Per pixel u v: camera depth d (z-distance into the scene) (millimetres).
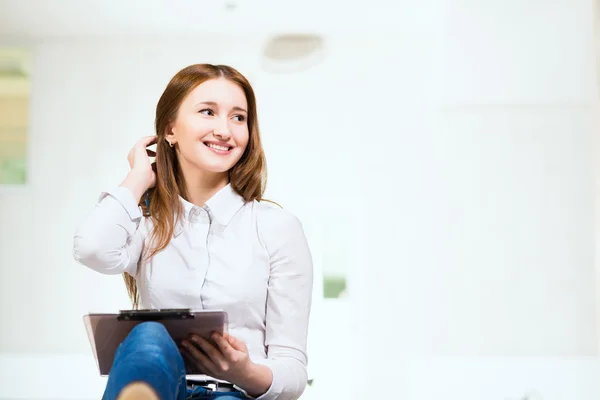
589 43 4074
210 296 1617
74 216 5422
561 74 4578
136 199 1682
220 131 1669
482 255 5270
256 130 1771
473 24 3936
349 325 5211
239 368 1408
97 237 1600
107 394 1248
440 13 3969
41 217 5426
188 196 1744
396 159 5359
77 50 5512
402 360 5176
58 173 5449
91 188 5441
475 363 4980
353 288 5250
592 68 4461
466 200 5309
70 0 4859
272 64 5266
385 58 5418
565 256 5250
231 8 4930
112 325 1365
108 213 1630
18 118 5492
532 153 5316
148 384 1221
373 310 5223
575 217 5273
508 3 3711
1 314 5340
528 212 5281
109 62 5504
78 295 5352
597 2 3379
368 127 5383
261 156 1774
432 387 4941
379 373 5156
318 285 5230
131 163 1759
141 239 1700
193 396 1481
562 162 5305
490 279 5246
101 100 5488
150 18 5137
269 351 1635
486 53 4258
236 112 1716
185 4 4891
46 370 5180
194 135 1673
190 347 1397
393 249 5285
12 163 5473
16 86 5504
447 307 5230
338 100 5402
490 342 5195
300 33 5332
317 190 5348
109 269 1618
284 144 5383
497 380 4926
